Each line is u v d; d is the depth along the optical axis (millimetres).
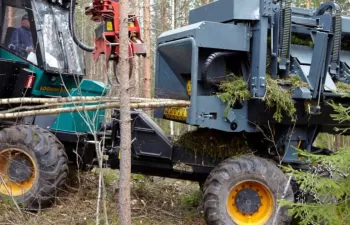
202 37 4824
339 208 3404
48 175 5145
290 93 5012
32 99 4977
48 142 5223
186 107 4945
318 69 5066
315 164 4977
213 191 4770
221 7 5254
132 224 5098
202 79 4977
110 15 4461
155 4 16703
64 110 4859
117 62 4516
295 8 5703
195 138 5449
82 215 5074
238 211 4848
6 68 5488
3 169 5371
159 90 5688
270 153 5477
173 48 5234
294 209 3633
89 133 5758
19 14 5891
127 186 3590
